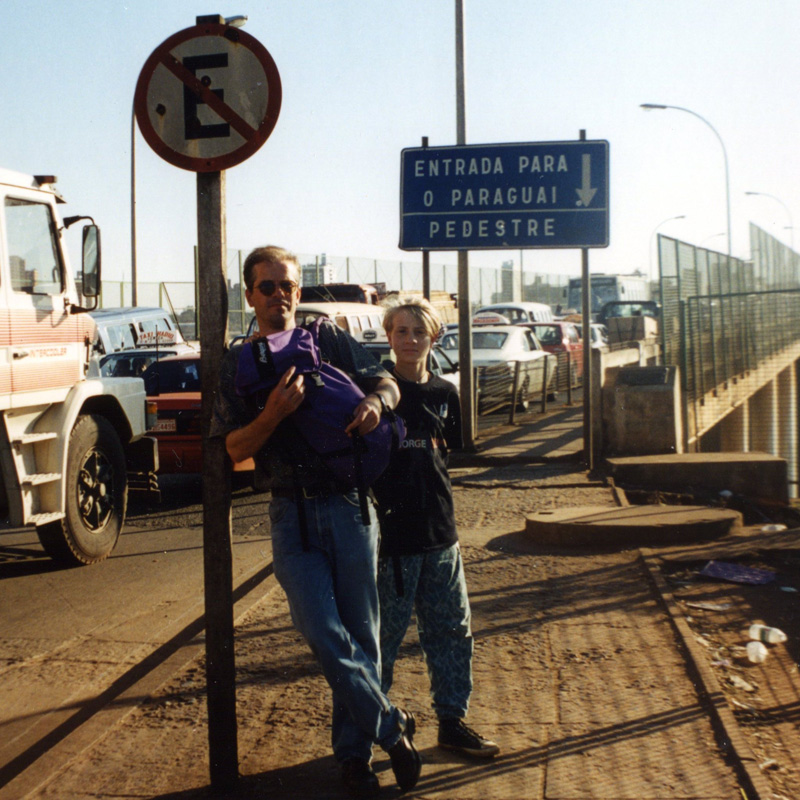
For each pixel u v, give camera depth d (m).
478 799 3.54
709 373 17.70
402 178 12.76
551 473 12.04
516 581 6.67
